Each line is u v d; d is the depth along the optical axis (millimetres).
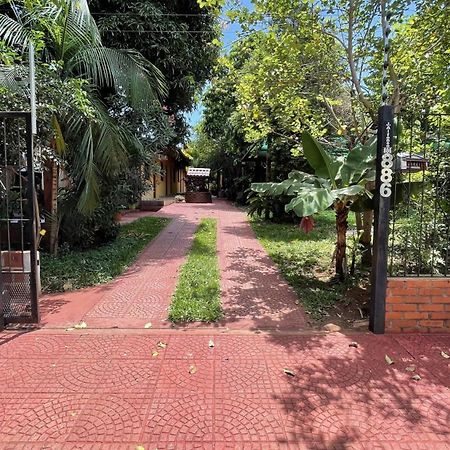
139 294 4973
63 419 2455
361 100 5445
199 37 9492
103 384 2855
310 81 6227
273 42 5391
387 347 3498
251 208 12086
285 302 4672
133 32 7996
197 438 2299
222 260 6824
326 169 4680
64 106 5320
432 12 4844
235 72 6586
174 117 10883
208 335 3736
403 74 5461
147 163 8430
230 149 18953
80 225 6938
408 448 2230
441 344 3562
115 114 7750
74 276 5629
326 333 3805
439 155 4234
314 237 8984
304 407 2594
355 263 6039
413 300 3770
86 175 5891
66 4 5383
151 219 12500
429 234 4391
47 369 3068
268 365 3156
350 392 2777
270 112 7344
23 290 3941
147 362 3189
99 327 3930
